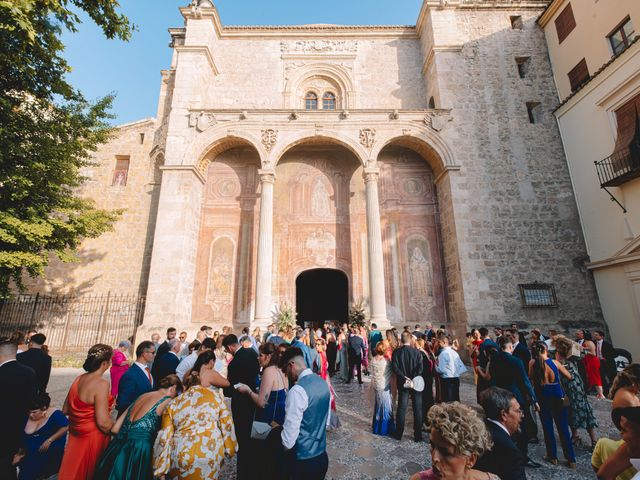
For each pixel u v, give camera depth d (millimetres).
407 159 19062
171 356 6461
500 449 2723
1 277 12477
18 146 11086
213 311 16781
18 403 3676
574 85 17344
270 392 4586
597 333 11148
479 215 16438
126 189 19734
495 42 19219
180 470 3371
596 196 15336
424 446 6223
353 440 6531
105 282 18234
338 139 17344
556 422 5555
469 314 15195
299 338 7824
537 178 16938
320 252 17922
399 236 17938
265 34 20781
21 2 7223
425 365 7504
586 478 5062
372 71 20500
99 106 13898
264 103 19844
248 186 18641
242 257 17609
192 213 17047
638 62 13258
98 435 3965
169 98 21031
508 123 17781
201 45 18750
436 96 18531
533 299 15312
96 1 8812
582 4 16672
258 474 4121
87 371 4172
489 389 3166
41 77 9953
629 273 13805
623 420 2652
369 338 13102
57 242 13508
